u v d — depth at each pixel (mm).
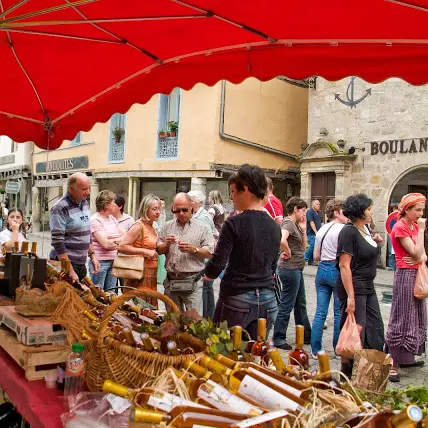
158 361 1821
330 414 1449
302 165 16156
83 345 2139
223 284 3240
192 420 1436
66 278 3324
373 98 14727
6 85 4184
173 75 3697
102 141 20406
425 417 1351
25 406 2160
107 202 6367
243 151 17156
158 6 2832
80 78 4066
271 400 1540
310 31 2824
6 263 3535
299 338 2059
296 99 18641
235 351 1967
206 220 6277
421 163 13820
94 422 1726
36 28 3248
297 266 5570
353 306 3928
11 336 2621
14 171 29188
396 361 4797
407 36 2652
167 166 17484
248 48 3176
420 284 4656
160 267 6922
